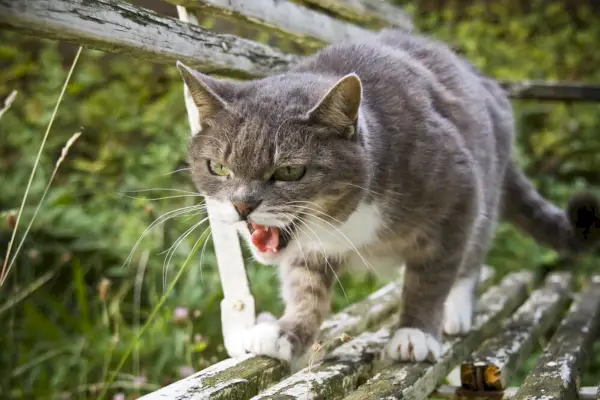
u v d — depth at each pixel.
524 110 1.49
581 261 1.29
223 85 0.67
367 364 0.68
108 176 1.22
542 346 0.95
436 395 0.70
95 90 1.34
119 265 1.07
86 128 1.26
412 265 0.72
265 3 0.80
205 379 0.62
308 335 0.71
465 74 0.81
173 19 0.69
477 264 0.85
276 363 0.66
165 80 1.35
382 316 0.83
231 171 0.64
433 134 0.70
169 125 1.22
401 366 0.67
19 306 0.99
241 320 0.73
